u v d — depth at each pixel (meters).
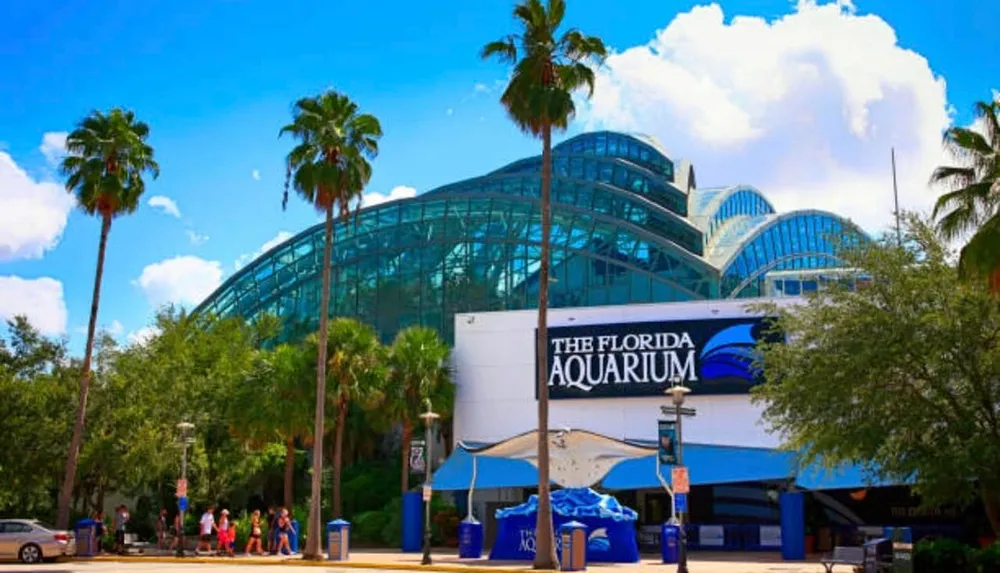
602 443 41.94
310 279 78.38
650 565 37.75
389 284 74.25
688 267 67.19
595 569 35.06
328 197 42.78
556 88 36.47
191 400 56.88
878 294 33.00
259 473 65.62
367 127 43.88
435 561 40.19
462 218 74.12
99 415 51.81
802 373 33.34
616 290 68.06
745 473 45.78
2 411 49.06
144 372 54.53
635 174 79.75
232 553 44.84
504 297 70.56
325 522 58.69
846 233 35.50
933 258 32.72
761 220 82.75
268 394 54.22
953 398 31.39
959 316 31.08
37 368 53.22
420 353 56.25
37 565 38.66
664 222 72.12
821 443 32.31
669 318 54.50
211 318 70.50
